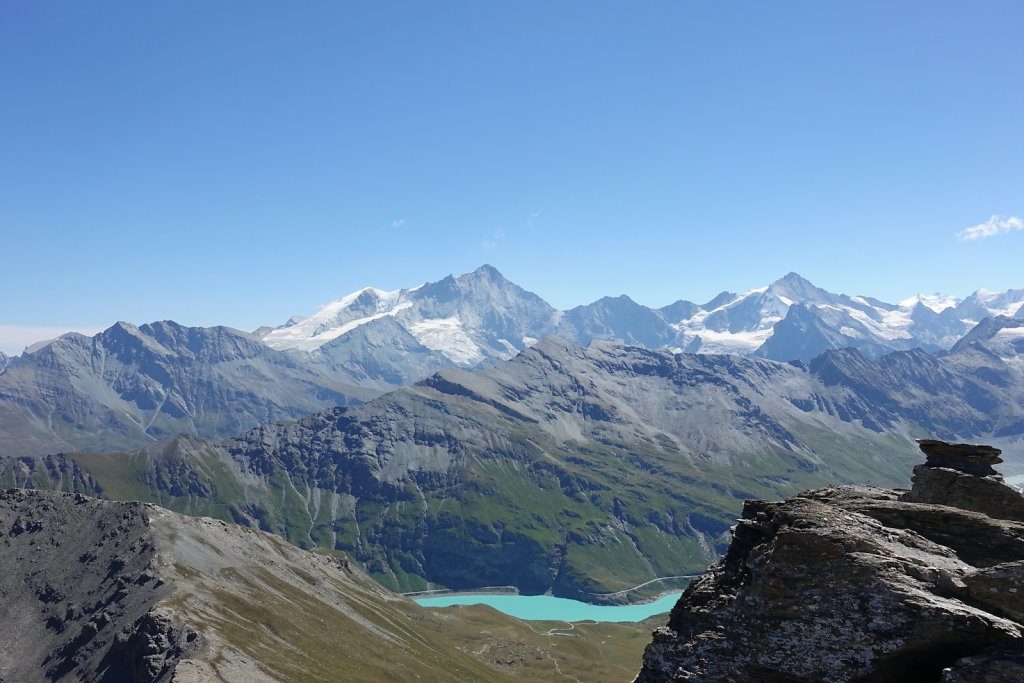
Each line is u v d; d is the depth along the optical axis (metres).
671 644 42.97
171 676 150.12
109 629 187.38
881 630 36.56
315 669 177.50
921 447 53.25
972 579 36.97
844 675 36.56
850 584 38.41
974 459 51.22
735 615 41.22
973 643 34.69
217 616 188.38
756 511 50.03
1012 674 32.16
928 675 35.81
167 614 176.00
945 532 43.28
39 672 185.38
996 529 42.06
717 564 47.91
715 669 39.91
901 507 45.09
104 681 166.25
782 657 38.47
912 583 37.25
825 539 39.91
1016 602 35.50
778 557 40.72
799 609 39.12
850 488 53.06
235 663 161.00
